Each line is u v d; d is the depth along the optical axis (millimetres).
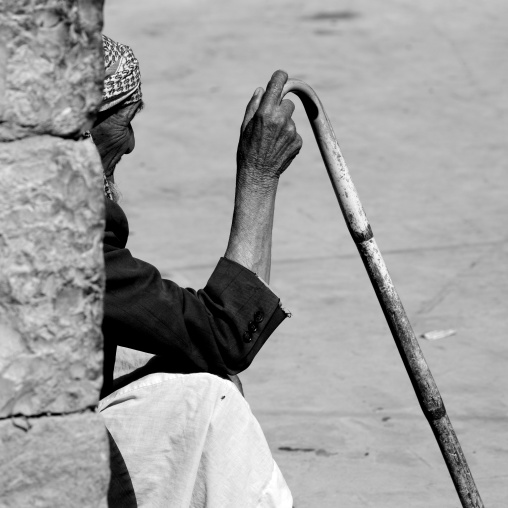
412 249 13523
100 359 4129
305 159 17469
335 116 19344
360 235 5656
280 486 5375
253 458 5320
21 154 3885
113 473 5082
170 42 24234
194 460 5234
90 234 4016
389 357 10406
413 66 22188
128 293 5043
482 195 15547
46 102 3887
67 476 4141
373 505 7715
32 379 4020
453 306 11633
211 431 5254
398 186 16016
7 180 3875
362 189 15922
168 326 5133
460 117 19250
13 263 3924
